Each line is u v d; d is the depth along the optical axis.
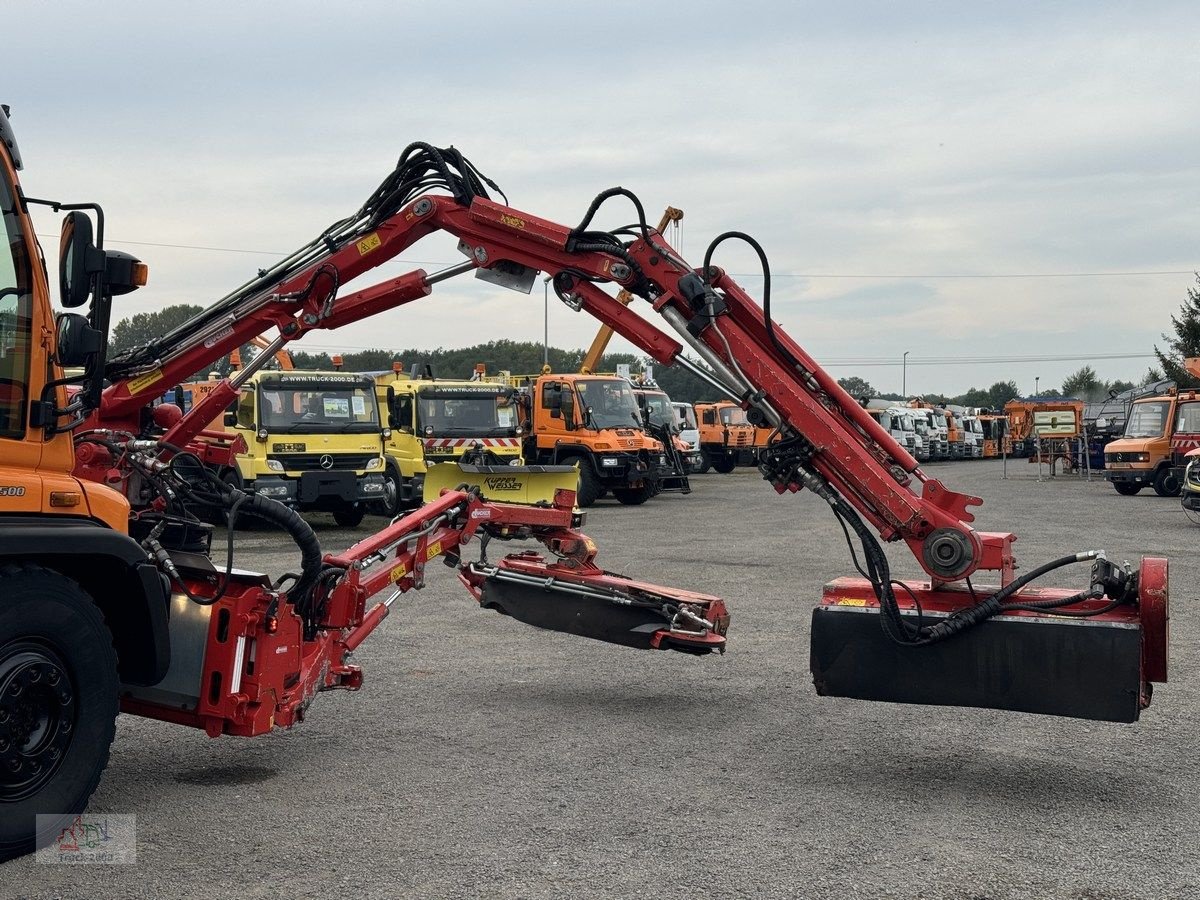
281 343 6.65
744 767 5.77
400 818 4.91
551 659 8.40
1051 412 38.22
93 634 4.54
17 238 4.45
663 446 26.03
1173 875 4.34
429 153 6.45
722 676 7.89
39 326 4.52
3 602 4.22
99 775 4.62
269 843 4.58
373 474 18.28
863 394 57.53
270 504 5.41
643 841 4.66
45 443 4.56
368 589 6.07
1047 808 5.16
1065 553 15.17
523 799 5.20
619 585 7.20
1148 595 5.16
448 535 6.86
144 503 5.67
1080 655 5.14
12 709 4.28
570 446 24.08
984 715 6.89
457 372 82.25
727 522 20.22
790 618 10.06
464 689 7.43
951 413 60.19
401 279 6.59
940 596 5.68
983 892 4.16
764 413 5.84
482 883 4.18
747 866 4.39
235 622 5.12
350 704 7.00
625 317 6.18
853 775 5.66
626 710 6.93
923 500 5.58
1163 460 27.64
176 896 4.04
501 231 6.37
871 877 4.29
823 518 21.06
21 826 4.31
